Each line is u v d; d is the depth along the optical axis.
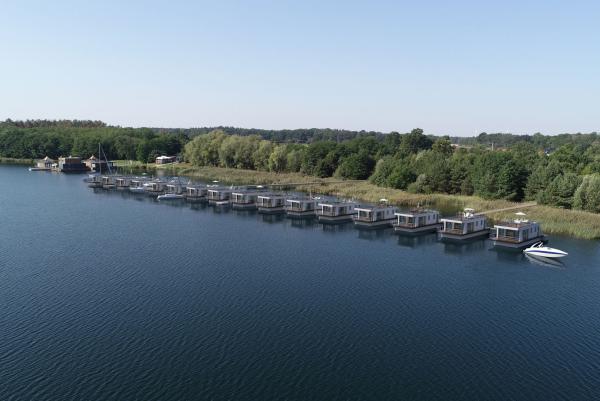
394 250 117.75
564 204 160.00
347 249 118.00
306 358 61.25
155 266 99.38
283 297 82.62
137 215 159.12
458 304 80.94
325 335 68.00
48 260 102.38
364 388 54.66
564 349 64.94
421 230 136.50
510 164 181.25
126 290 84.56
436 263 106.12
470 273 98.81
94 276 92.06
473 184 192.38
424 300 82.56
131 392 52.94
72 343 64.19
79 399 51.47
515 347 65.44
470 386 55.53
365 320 73.50
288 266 101.62
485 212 154.38
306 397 52.66
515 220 128.12
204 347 63.59
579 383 56.47
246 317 73.69
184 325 70.31
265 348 63.69
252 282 90.38
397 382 56.03
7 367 57.81
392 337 67.81
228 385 54.66
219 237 128.75
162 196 195.12
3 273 93.00
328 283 90.69
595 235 128.88
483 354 63.28
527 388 55.31
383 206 153.75
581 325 72.81
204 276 93.38
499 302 82.12
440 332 69.75
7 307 76.06
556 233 135.25
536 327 71.94
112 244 117.75
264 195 175.75
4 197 190.38
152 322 71.12
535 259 110.19
